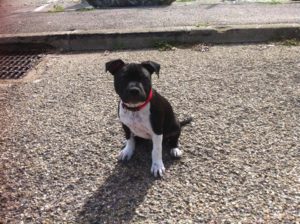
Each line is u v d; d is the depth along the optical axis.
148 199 1.10
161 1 3.60
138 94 1.09
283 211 1.02
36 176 1.25
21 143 1.45
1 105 1.80
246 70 2.01
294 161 1.24
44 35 2.60
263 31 2.49
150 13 3.21
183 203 1.07
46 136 1.49
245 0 3.67
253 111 1.58
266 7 3.24
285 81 1.85
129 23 2.88
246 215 1.01
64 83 2.00
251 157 1.27
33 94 1.90
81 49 2.59
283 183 1.13
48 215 1.07
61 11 3.60
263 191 1.10
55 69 2.23
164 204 1.07
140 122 1.18
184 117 1.55
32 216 1.07
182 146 1.36
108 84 1.94
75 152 1.36
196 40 2.52
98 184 1.18
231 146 1.34
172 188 1.14
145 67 1.18
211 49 2.40
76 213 1.07
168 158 1.30
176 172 1.22
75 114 1.65
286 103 1.63
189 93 1.78
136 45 2.54
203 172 1.21
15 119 1.65
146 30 2.54
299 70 1.97
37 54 2.55
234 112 1.58
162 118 1.19
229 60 2.18
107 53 2.46
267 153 1.29
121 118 1.22
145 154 1.33
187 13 3.15
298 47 2.35
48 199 1.13
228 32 2.50
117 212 1.06
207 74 1.99
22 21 3.22
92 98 1.79
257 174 1.18
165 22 2.84
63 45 2.60
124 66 1.16
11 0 4.72
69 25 2.93
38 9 3.94
